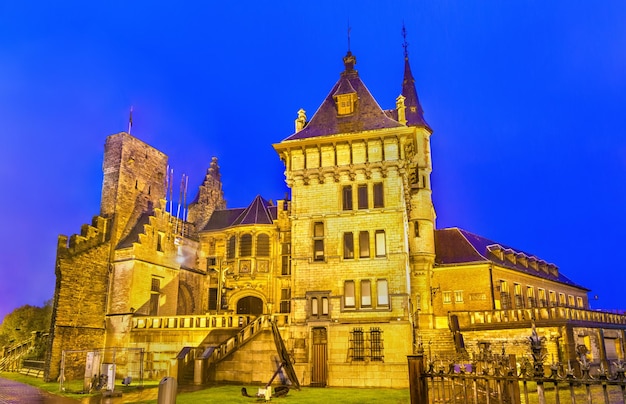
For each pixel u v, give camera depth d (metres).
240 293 44.75
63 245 34.84
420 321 39.81
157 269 39.88
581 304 61.97
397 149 29.52
